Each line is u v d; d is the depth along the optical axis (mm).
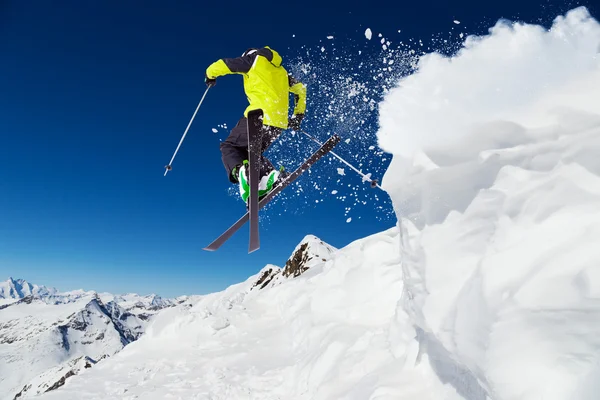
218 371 6395
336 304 6488
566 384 1263
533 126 2248
